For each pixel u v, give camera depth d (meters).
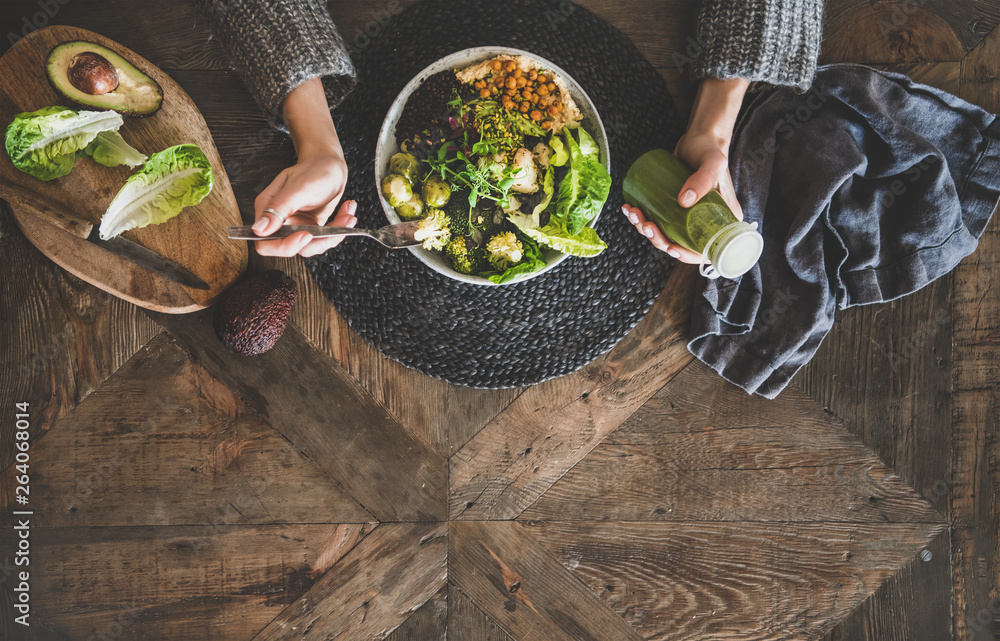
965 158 0.95
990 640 1.00
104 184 0.87
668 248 0.80
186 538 0.96
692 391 0.98
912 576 0.99
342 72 0.84
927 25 0.97
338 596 0.96
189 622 0.96
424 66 0.90
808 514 0.99
